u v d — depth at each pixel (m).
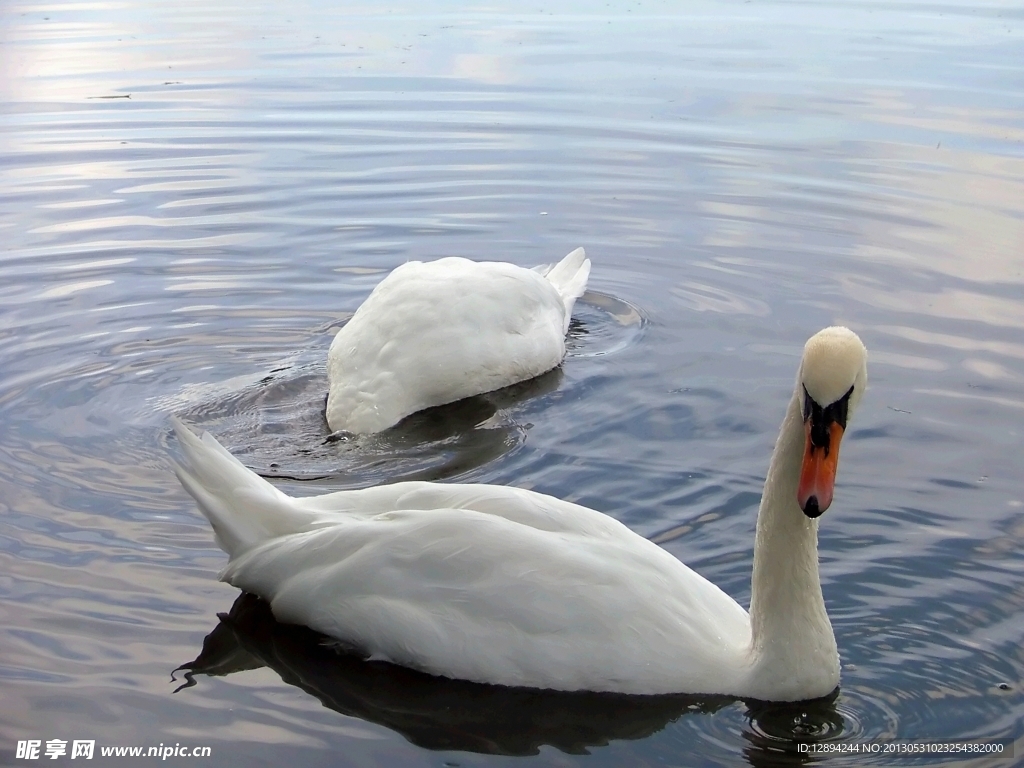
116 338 12.05
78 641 7.46
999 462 9.59
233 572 7.87
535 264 13.92
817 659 6.92
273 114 19.19
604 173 16.64
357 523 7.57
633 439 10.18
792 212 15.17
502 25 25.67
